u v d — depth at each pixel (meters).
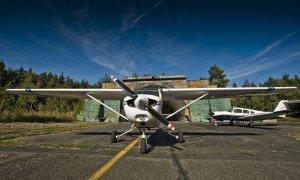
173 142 5.98
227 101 23.28
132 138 6.90
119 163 3.36
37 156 3.81
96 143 5.60
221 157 3.90
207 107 23.44
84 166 3.15
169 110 29.53
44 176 2.65
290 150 4.76
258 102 33.56
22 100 28.31
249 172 2.92
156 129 10.61
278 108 18.36
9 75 70.56
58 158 3.66
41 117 17.06
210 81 54.34
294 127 14.34
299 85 34.12
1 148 4.59
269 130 11.29
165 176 2.71
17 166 3.10
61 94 7.62
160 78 25.53
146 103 4.48
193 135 8.15
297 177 2.72
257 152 4.46
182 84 24.94
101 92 6.80
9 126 10.67
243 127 14.22
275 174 2.84
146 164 3.32
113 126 14.08
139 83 25.88
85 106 24.34
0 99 17.03
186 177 2.68
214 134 8.59
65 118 20.14
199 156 3.98
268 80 63.94
